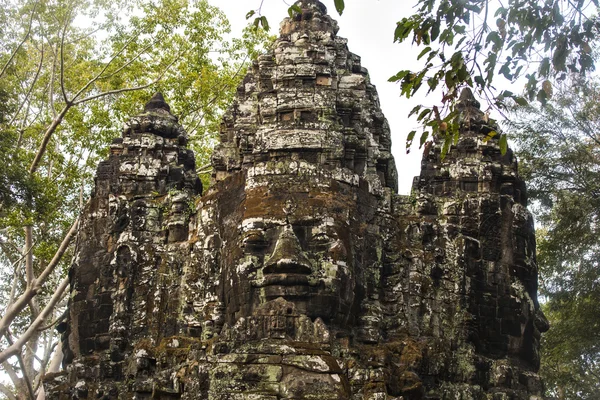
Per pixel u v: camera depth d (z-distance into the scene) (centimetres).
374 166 2581
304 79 2525
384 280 2483
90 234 2792
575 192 3281
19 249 3538
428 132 1683
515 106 2933
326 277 2283
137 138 2850
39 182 2988
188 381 2270
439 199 2633
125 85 3797
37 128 3609
